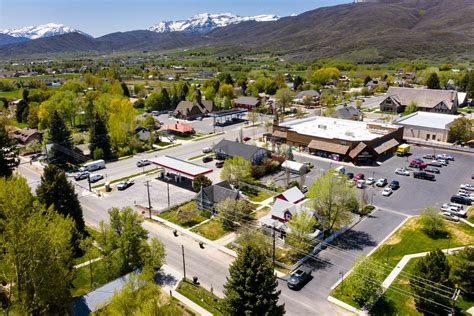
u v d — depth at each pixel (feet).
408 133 411.75
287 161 313.32
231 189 246.88
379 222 223.30
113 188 279.28
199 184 262.06
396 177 295.69
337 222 211.20
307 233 189.47
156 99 576.20
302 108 594.65
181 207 244.63
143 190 275.80
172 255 192.44
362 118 486.79
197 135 432.25
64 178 205.87
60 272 131.34
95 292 151.33
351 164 327.26
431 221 205.77
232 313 129.59
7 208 128.57
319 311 151.74
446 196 257.96
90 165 315.78
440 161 326.44
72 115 460.96
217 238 209.15
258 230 203.41
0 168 258.37
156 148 383.04
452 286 148.36
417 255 187.73
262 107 567.18
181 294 162.50
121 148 369.30
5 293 146.72
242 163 269.23
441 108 510.58
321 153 350.43
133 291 128.98
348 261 184.96
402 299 156.97
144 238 177.68
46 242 126.11
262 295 126.72
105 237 175.32
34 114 458.91
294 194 236.22
